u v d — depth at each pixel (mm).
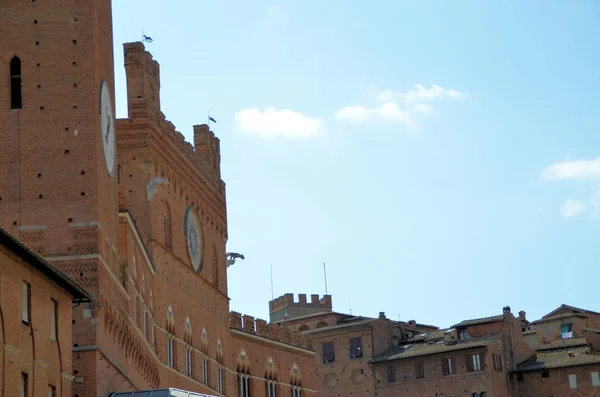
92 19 76125
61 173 73188
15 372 56938
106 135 78125
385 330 184500
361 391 180375
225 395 115312
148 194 95625
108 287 73500
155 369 91000
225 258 121062
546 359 172375
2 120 74000
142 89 98000
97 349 69562
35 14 75875
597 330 174000
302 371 136000
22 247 56094
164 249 98062
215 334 113625
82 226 72188
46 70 75000
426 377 173875
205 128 119062
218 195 119938
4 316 55688
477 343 171000
